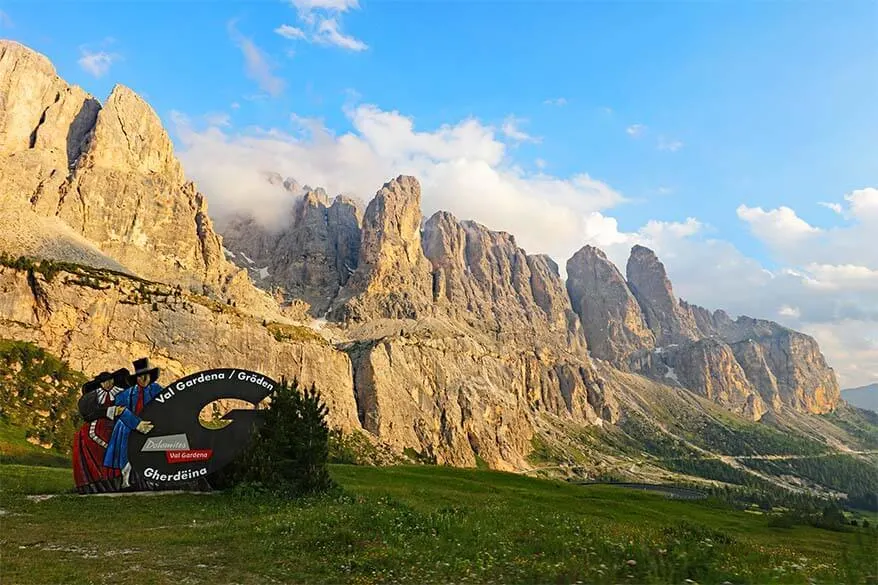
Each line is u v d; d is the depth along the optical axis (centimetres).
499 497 6525
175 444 4734
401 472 8506
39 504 3869
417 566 2309
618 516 6059
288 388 5038
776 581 1978
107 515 3638
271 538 2892
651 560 2194
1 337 19600
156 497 4394
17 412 16188
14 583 1962
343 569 2298
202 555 2561
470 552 2517
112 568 2261
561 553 2491
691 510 8762
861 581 1833
